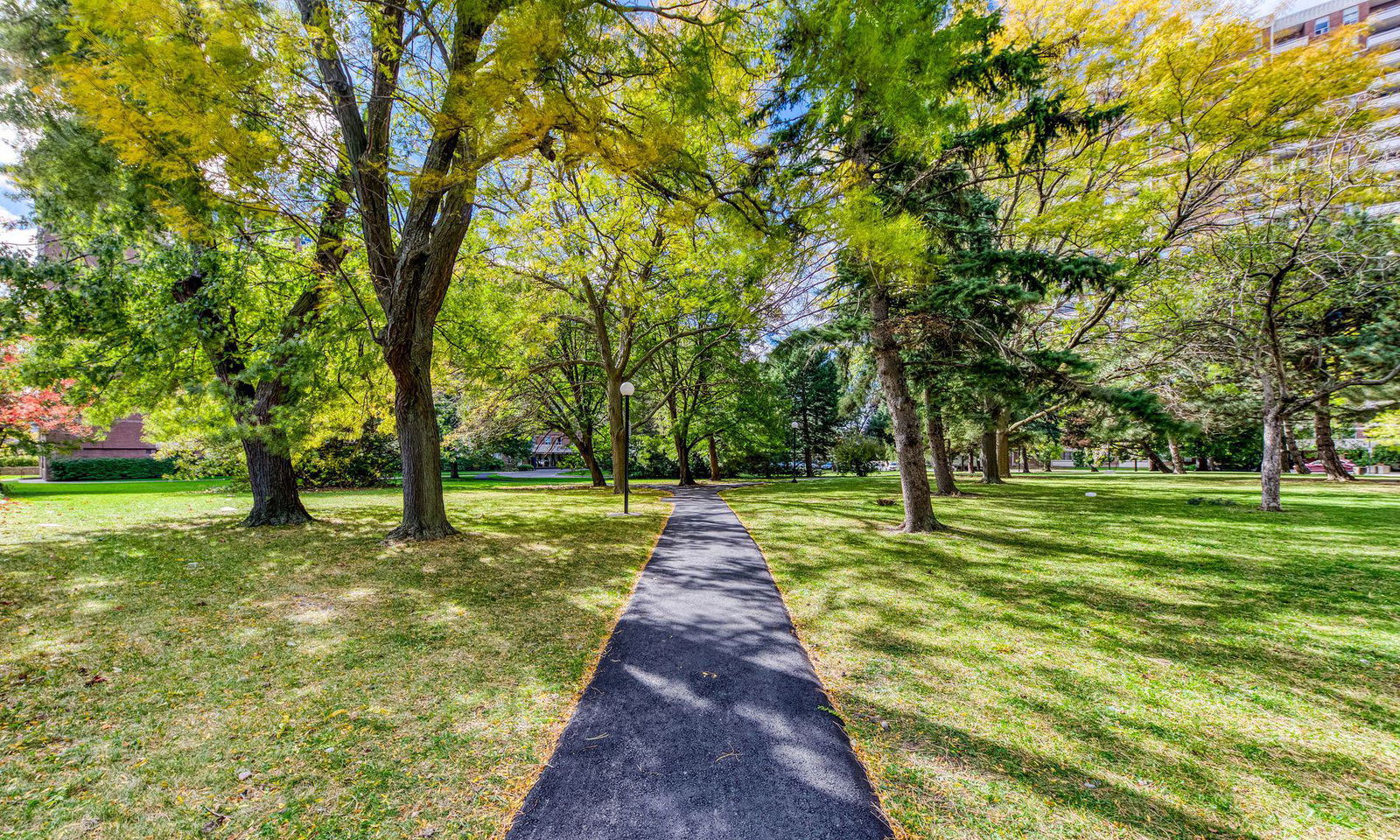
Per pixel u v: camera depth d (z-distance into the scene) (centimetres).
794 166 583
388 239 854
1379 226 1012
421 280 879
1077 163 968
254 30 478
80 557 730
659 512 1367
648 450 3303
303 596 565
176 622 477
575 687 356
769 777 255
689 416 2769
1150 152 1007
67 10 563
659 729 300
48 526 1013
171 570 664
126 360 869
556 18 388
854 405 1575
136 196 696
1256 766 268
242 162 490
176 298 907
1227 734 299
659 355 2722
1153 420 704
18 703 325
